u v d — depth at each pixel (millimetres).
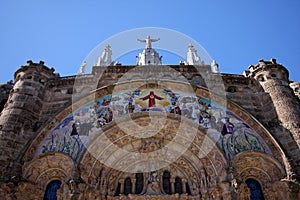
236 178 18641
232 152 20266
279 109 22172
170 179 21656
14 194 17797
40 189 19391
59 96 24297
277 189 18578
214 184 19125
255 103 23656
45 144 20906
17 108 22156
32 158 20031
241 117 22328
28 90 23641
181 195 20297
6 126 20938
